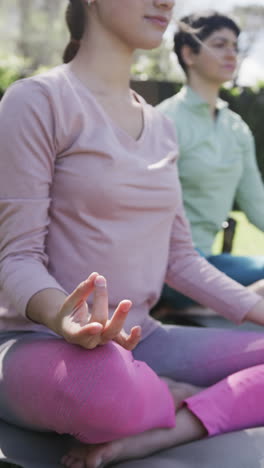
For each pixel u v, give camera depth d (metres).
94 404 1.26
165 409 1.43
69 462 1.34
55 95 1.54
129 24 1.61
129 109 1.73
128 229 1.60
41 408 1.31
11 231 1.50
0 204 1.50
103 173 1.54
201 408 1.51
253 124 6.89
